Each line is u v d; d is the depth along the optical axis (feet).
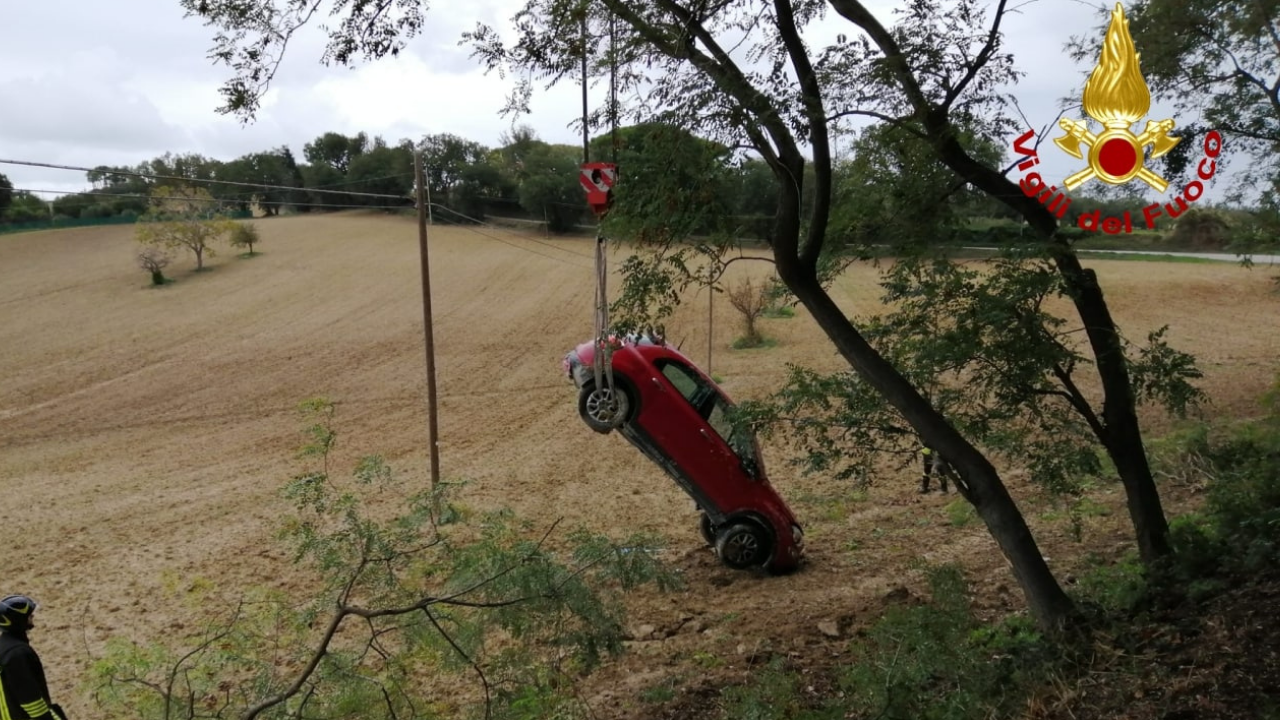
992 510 24.57
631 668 29.86
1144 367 27.02
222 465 79.56
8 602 19.52
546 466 71.61
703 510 42.24
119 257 224.53
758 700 23.15
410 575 20.44
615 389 39.63
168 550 53.42
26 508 66.80
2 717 18.85
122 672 17.97
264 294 184.85
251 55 23.67
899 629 23.24
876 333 29.19
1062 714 19.04
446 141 248.52
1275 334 104.06
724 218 24.93
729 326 140.77
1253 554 23.36
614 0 24.13
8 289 191.11
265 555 50.39
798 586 38.37
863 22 25.64
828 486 56.24
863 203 28.27
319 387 115.03
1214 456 35.73
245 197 299.99
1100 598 26.43
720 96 23.29
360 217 285.64
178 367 129.59
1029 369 26.32
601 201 26.73
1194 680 18.33
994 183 26.17
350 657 19.66
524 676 20.49
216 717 17.43
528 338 142.72
